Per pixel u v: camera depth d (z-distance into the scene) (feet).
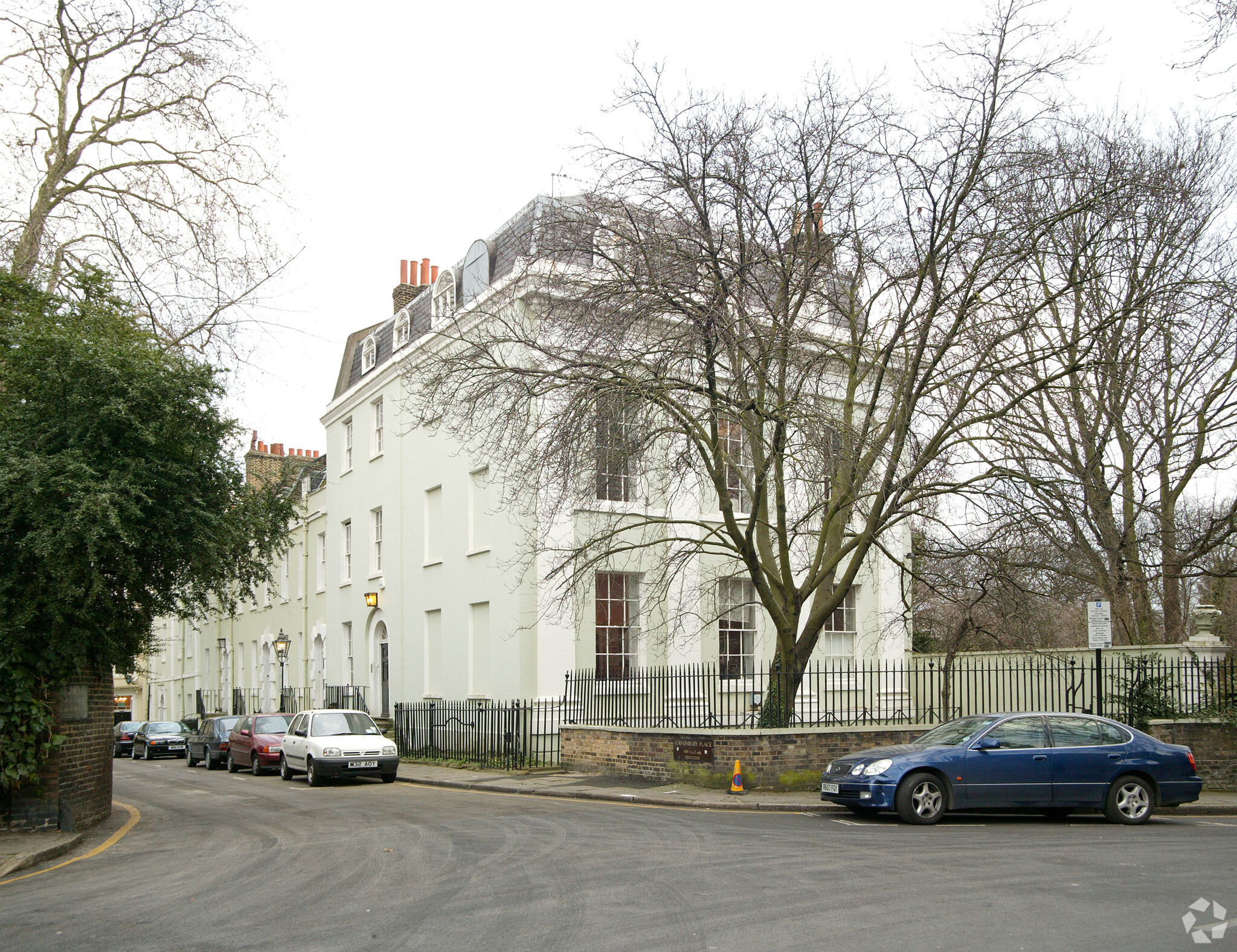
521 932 22.09
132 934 23.00
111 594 42.60
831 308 52.31
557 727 70.54
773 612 54.54
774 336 47.03
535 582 71.87
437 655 86.94
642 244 47.67
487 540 78.79
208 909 25.59
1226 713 54.29
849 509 56.54
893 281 48.14
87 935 23.04
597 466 49.57
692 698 61.21
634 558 74.95
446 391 53.42
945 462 53.31
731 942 21.04
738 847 33.55
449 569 83.71
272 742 81.05
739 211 48.16
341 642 106.01
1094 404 64.69
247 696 136.56
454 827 40.65
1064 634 98.12
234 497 47.83
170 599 45.98
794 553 76.74
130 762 111.45
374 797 57.82
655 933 21.86
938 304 46.70
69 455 39.06
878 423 52.80
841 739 52.85
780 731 51.44
